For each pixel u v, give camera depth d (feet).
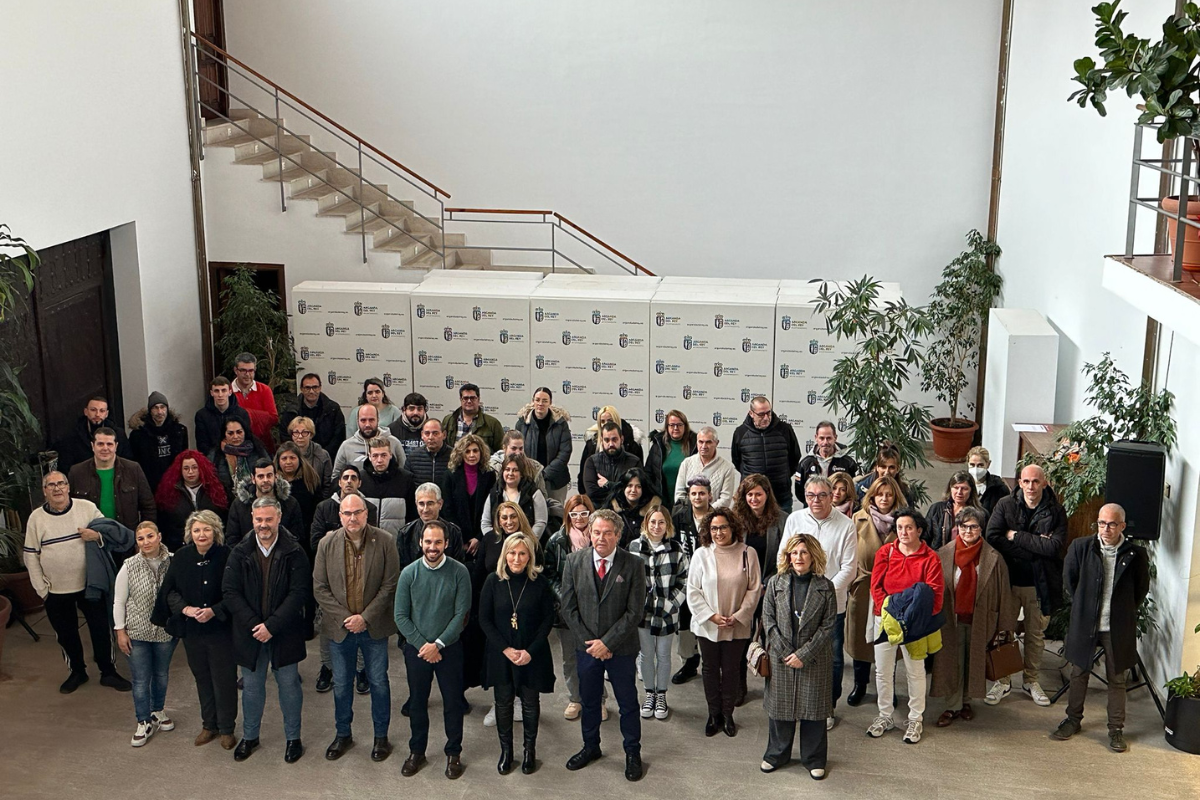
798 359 34.96
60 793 21.33
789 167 43.70
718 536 22.02
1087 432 26.53
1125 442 24.22
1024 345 33.22
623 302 35.55
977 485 25.30
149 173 35.12
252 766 22.26
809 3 42.16
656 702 23.89
